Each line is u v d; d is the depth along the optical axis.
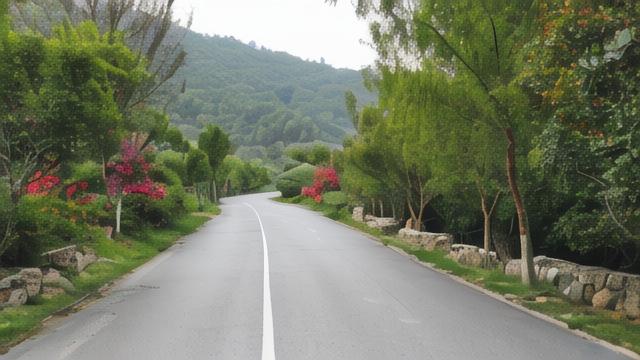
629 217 12.29
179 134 49.75
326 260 18.58
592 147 10.84
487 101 13.65
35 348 7.80
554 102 9.15
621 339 8.23
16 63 13.20
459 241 30.58
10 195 12.98
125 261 18.02
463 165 17.61
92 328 9.02
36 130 13.84
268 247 22.80
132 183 23.22
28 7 21.33
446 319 9.63
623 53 6.82
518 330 8.84
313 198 58.62
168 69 24.12
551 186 16.83
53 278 12.59
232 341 7.99
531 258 13.55
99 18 23.22
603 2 9.10
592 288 11.43
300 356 7.18
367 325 9.07
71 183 22.30
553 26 9.41
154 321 9.46
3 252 11.84
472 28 13.48
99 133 14.41
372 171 30.73
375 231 31.42
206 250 21.91
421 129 15.81
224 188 94.50
